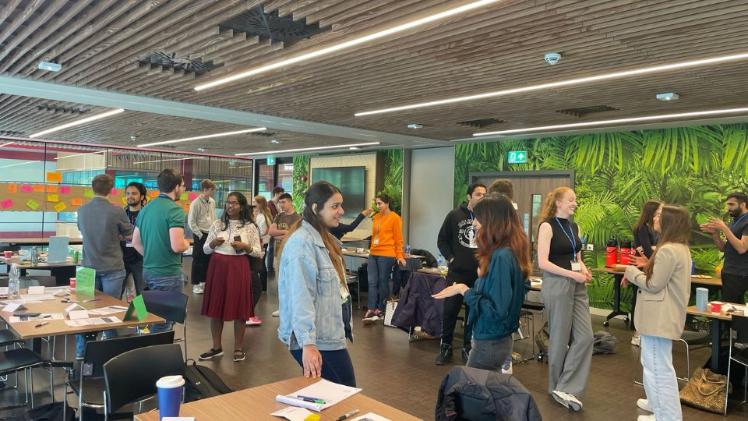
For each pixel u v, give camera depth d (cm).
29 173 1420
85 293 421
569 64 488
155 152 1445
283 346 578
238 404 200
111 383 236
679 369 546
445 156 1125
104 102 708
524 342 631
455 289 327
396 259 724
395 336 642
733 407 439
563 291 411
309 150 1352
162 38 452
